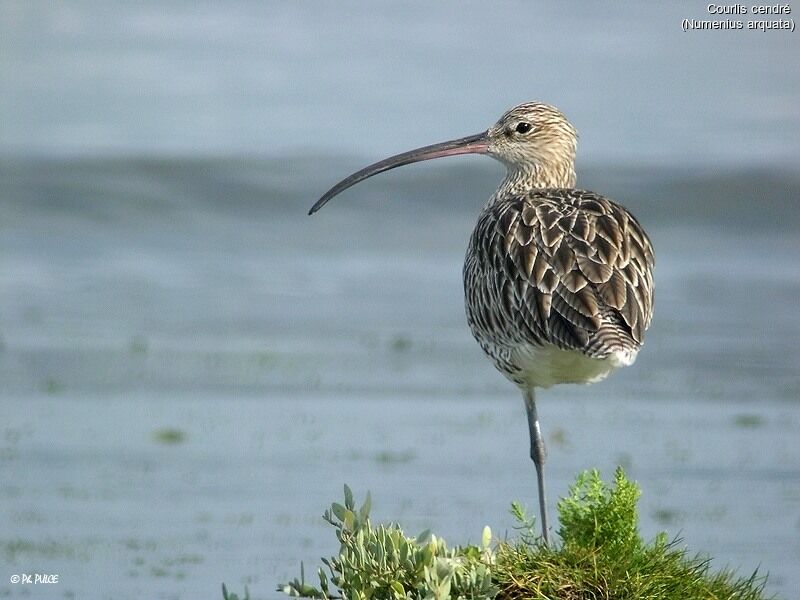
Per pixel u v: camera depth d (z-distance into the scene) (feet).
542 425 52.03
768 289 70.49
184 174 87.25
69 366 57.36
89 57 117.39
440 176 87.56
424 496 44.55
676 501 44.65
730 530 42.24
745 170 87.30
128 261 74.84
